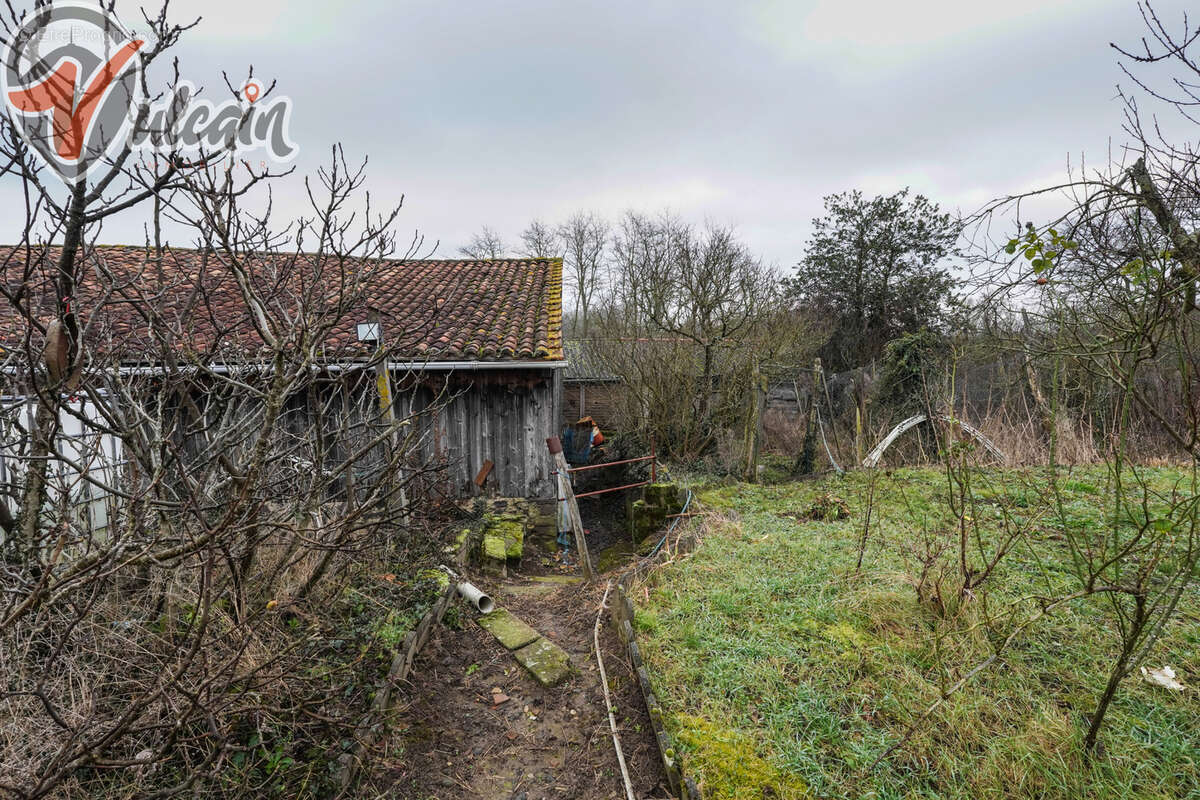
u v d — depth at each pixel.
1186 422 2.47
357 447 5.73
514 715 3.74
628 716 3.53
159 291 2.68
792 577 4.57
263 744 2.83
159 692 2.12
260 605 3.11
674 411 11.05
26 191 2.01
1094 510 5.46
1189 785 2.44
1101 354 2.77
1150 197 2.57
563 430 13.88
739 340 11.47
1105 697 2.54
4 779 1.94
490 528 7.18
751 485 8.08
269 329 2.87
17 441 2.88
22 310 2.10
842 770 2.68
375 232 2.92
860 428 9.12
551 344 7.97
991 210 2.90
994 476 7.16
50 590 2.07
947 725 2.87
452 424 7.82
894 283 22.27
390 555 5.06
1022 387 8.36
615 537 8.72
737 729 2.98
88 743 2.03
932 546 4.82
